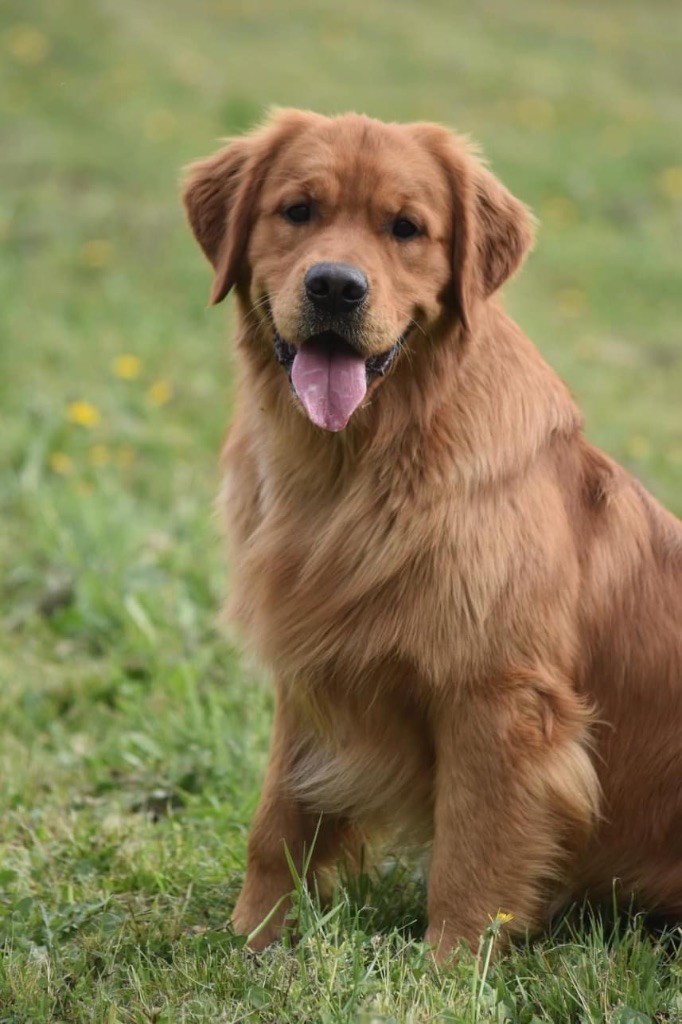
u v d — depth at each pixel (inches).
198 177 290.5
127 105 1069.1
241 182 279.6
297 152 269.6
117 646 391.9
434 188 267.6
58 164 940.6
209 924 261.4
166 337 676.7
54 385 597.6
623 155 1116.5
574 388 678.5
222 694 360.5
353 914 258.7
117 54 1193.4
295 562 259.8
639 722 266.2
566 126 1198.9
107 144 989.2
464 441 252.2
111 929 246.2
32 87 1093.8
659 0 1862.7
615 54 1547.7
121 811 310.8
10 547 448.8
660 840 269.7
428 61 1355.8
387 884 272.1
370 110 1141.1
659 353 768.3
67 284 744.3
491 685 245.9
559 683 251.9
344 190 262.8
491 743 245.8
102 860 281.7
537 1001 227.1
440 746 251.9
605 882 274.4
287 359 261.6
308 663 255.8
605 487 270.8
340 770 265.7
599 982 227.8
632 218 992.9
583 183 1036.5
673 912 271.3
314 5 1546.5
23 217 840.3
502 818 246.4
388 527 250.1
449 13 1638.8
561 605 253.4
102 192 902.4
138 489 515.8
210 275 774.5
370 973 218.2
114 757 332.5
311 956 225.6
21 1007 218.2
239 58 1263.5
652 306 844.6
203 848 285.3
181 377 633.6
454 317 264.7
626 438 613.0
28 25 1230.3
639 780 267.9
